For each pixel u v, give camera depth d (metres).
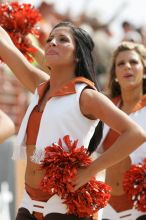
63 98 8.93
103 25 21.86
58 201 8.80
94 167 8.61
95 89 8.92
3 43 9.86
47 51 9.16
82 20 21.86
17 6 10.86
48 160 8.65
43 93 9.23
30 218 8.97
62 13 21.64
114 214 11.08
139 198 10.57
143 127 11.46
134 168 10.62
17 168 17.06
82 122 8.86
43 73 9.98
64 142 8.80
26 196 9.05
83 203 8.70
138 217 10.94
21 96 19.33
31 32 10.83
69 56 9.10
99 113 8.74
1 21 10.76
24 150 9.14
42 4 20.89
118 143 8.60
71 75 9.16
